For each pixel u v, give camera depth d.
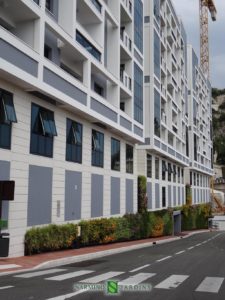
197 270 15.37
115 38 34.00
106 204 31.47
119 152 35.31
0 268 14.77
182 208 60.19
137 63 39.97
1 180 17.89
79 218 26.33
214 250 26.70
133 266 16.50
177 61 65.38
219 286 11.72
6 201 18.39
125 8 36.22
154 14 48.28
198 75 84.50
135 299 9.76
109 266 16.47
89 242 26.39
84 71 26.95
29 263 16.34
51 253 20.42
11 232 18.62
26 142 20.27
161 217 44.28
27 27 20.97
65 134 24.80
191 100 75.94
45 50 24.08
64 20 24.92
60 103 23.41
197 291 10.88
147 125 45.09
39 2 21.14
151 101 45.44
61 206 23.78
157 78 48.22
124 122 34.38
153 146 44.47
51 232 20.77
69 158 25.23
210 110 101.50
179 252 24.81
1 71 17.58
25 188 19.98
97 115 27.80
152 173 47.47
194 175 82.50
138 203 41.19
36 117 21.47
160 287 11.40
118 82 33.41
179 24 66.25
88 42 28.16
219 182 124.19
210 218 79.19
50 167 22.70
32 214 20.55
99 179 30.20
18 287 11.09
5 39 17.67
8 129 18.86
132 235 33.97
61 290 10.68
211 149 102.69
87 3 27.38
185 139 69.56
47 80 21.27
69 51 25.61
